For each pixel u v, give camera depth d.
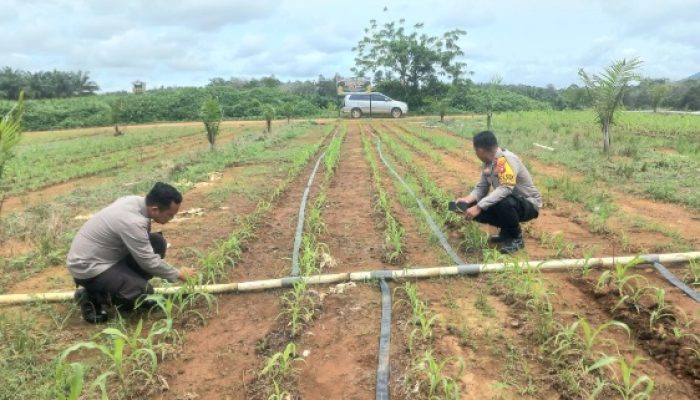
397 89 43.00
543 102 46.66
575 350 3.52
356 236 6.43
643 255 5.07
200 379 3.50
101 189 10.23
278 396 3.15
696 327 3.80
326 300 4.60
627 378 2.95
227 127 28.91
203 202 8.55
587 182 8.94
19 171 12.84
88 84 53.00
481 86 48.50
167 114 37.66
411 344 3.67
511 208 5.52
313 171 10.85
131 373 3.47
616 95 11.84
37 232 6.81
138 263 4.30
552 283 4.77
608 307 4.26
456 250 5.77
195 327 4.22
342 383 3.39
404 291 4.69
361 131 22.98
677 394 3.15
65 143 21.78
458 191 8.79
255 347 3.87
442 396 3.17
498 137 16.78
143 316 4.41
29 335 3.99
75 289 5.04
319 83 54.47
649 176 9.23
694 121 18.00
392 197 8.52
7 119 5.51
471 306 4.37
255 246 6.20
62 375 3.40
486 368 3.46
